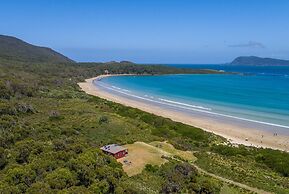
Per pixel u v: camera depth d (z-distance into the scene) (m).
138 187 31.23
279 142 60.16
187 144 54.72
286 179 41.12
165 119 72.06
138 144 47.59
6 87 91.38
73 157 34.00
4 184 26.81
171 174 35.81
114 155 40.44
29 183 27.72
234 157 49.50
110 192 28.77
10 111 66.94
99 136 54.91
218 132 67.25
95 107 84.00
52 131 54.31
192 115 84.06
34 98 94.56
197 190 33.12
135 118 73.88
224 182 36.75
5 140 45.38
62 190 25.25
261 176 40.66
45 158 32.97
